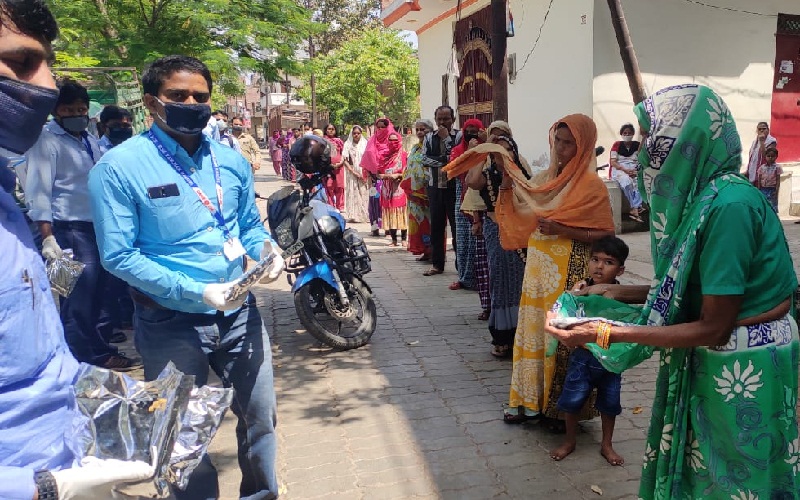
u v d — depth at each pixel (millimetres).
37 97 1476
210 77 2469
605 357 2072
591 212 3479
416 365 4836
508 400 4164
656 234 2055
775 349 1888
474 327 5707
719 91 9805
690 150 1920
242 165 2699
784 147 10805
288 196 5137
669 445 2068
